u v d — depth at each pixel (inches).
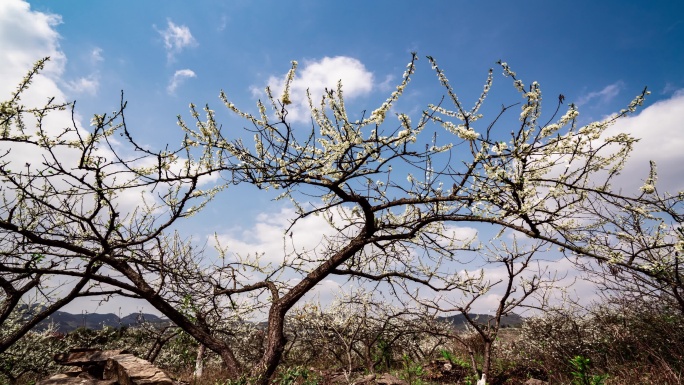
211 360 462.0
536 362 325.7
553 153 163.2
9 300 252.8
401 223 278.8
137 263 247.6
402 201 232.2
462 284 302.0
